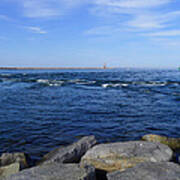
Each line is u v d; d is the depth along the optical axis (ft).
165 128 34.53
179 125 36.17
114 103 56.08
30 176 13.35
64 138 29.32
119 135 30.73
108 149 17.81
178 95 69.41
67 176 13.20
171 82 117.08
